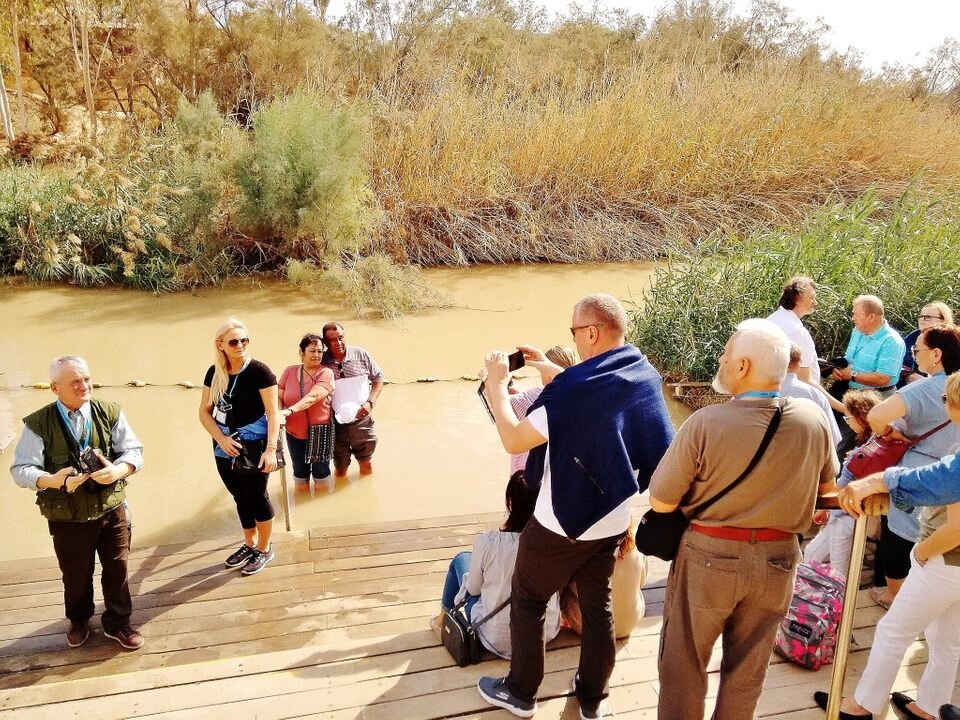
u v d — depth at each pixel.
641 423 2.67
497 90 15.23
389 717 3.04
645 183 14.84
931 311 5.34
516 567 2.88
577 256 13.86
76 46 17.06
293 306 10.96
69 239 11.59
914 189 14.04
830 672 3.41
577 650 3.47
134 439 3.98
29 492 6.02
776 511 2.35
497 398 2.86
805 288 5.11
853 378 5.87
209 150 12.65
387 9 16.78
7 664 3.88
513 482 3.40
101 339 9.46
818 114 15.33
